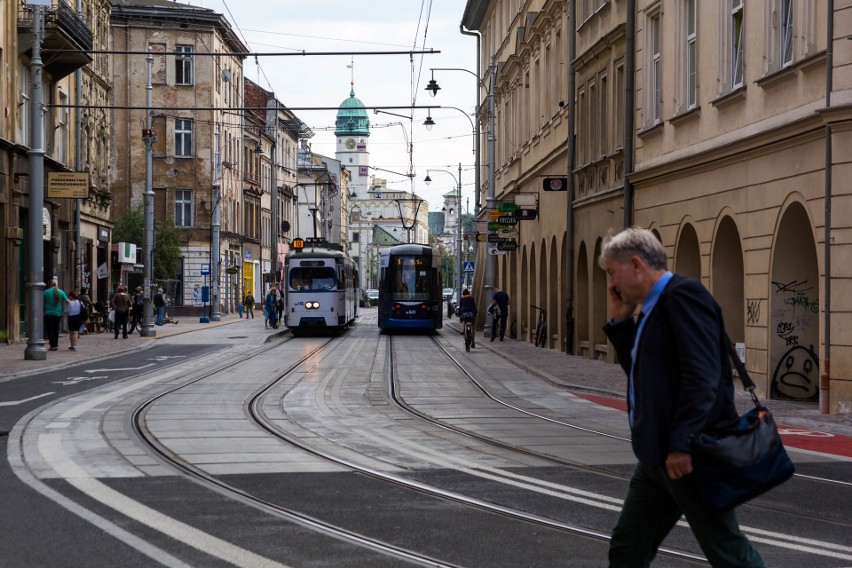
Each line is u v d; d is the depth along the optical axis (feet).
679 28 74.33
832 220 52.24
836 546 24.97
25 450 39.63
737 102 64.28
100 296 167.43
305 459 38.32
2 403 56.49
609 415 54.85
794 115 56.44
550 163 121.70
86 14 154.71
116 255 177.88
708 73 68.85
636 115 84.53
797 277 59.62
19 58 117.39
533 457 39.50
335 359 97.76
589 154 100.94
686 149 72.54
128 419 49.62
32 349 90.22
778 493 32.24
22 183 119.34
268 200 311.88
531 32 135.13
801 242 59.26
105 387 66.49
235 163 266.77
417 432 46.85
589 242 99.45
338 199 443.32
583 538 25.57
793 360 60.13
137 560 22.97
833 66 52.26
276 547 24.31
